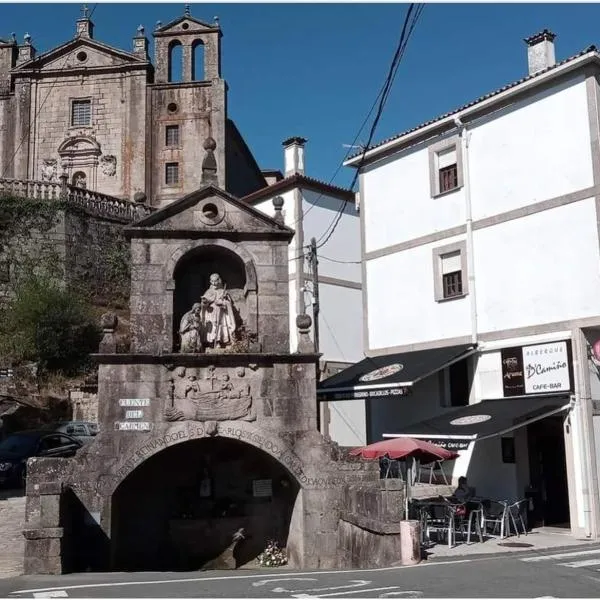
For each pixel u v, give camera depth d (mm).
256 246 18875
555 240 20938
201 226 18688
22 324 35062
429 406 24078
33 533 14812
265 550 19125
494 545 17750
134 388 17391
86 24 54094
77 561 16328
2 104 52938
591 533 18984
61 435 26672
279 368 17922
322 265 36219
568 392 19906
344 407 34719
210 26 54156
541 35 24016
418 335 24672
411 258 25234
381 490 15117
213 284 18797
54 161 52000
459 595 11055
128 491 19156
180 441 17328
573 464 19688
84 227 41156
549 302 20875
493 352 22203
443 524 19047
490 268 22625
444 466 23188
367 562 15484
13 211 39312
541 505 21109
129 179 51594
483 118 23297
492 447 21719
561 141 21078
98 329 36469
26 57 53969
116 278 42094
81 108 52750
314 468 17578
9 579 14078
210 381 17688
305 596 11367
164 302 18266
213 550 19000
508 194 22375
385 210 26391
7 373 32562
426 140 25109
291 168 37031
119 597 11602
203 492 19375
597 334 20266
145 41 53250
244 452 19766
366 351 26453
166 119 52594
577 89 20781
